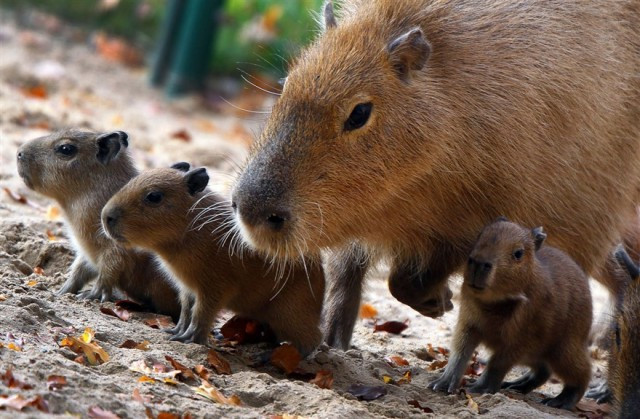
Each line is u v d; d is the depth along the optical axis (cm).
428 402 965
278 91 1230
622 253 1002
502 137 1041
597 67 1109
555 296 987
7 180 1505
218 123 2505
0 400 721
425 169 1008
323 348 1053
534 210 1080
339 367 1012
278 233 927
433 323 1319
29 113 1919
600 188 1126
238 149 2141
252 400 876
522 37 1070
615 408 916
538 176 1072
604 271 1245
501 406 936
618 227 1170
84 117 2041
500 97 1041
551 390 1136
